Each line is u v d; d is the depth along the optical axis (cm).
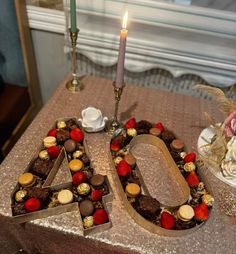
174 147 72
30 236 64
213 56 95
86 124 77
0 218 61
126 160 68
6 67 108
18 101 109
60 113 84
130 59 102
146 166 72
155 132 75
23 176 62
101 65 109
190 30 91
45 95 129
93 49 103
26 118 119
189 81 107
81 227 59
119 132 75
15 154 71
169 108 90
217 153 70
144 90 96
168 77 108
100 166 70
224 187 69
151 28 93
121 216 61
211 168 71
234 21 86
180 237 59
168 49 96
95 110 78
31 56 110
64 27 100
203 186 64
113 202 63
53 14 98
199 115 88
